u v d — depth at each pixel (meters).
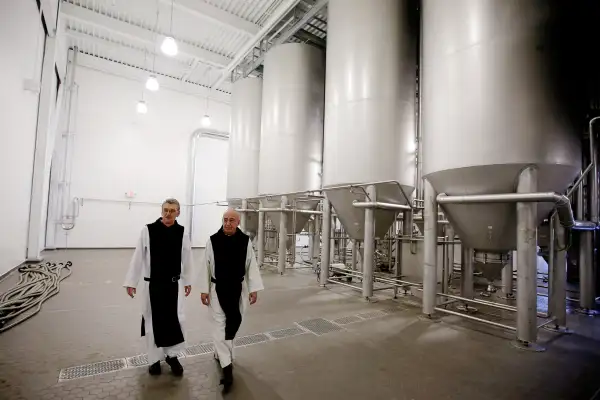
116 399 1.83
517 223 2.98
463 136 3.14
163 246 2.20
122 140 10.12
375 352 2.64
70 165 9.26
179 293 2.24
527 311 2.87
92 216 9.57
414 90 4.68
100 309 3.64
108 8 7.32
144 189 10.42
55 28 6.49
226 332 2.08
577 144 3.17
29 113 5.65
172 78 10.79
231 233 2.27
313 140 6.59
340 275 6.45
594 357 2.62
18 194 5.44
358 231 5.01
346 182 4.53
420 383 2.14
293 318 3.54
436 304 3.86
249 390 1.98
